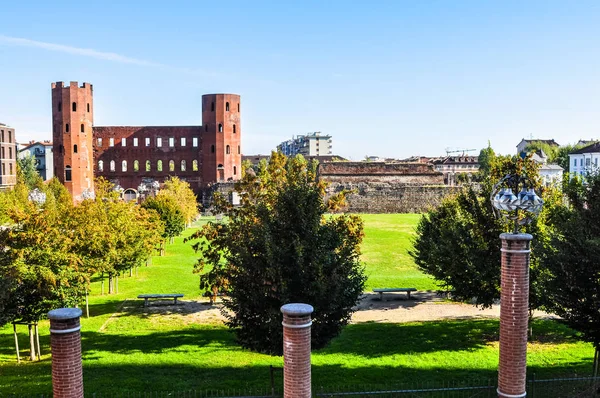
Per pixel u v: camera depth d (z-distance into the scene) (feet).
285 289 49.73
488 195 68.49
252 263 52.44
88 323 81.92
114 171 337.72
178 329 78.48
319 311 51.11
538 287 60.49
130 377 57.21
